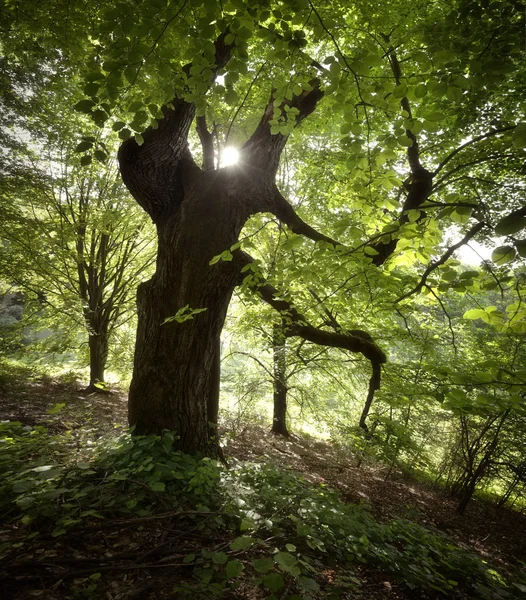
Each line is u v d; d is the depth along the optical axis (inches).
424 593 115.0
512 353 281.7
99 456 121.6
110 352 424.2
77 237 373.4
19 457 119.0
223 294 158.6
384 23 182.5
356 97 109.3
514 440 320.8
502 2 90.5
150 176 154.9
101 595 75.1
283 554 72.3
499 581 136.5
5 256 340.8
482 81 74.6
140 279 463.2
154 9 65.0
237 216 162.7
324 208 350.3
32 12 122.3
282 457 311.0
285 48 75.9
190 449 152.5
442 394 83.5
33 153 352.5
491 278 73.6
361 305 223.5
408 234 75.9
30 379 381.7
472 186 235.0
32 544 83.5
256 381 373.4
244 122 257.9
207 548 95.3
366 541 117.2
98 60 93.0
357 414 418.9
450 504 338.0
